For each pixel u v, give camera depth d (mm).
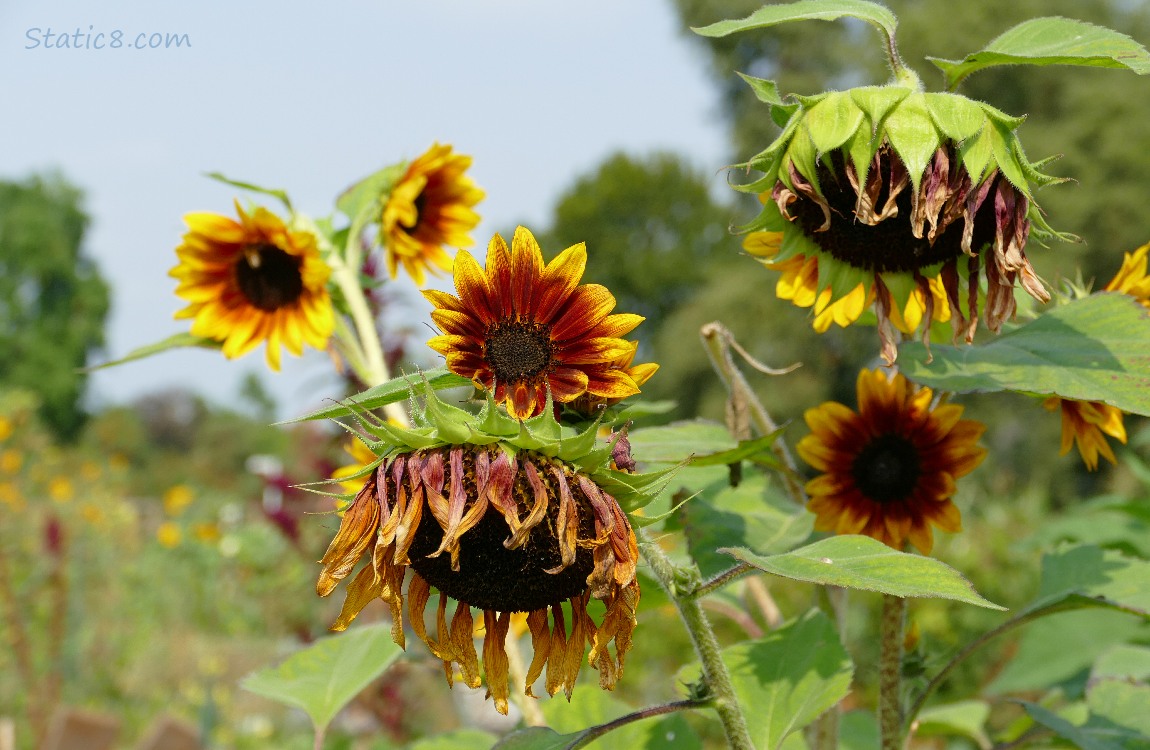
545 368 977
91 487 7543
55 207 28141
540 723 1243
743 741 995
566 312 979
